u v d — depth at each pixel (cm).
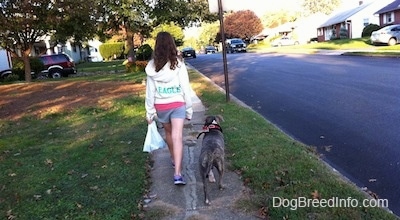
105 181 455
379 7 4581
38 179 475
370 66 1523
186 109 439
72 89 1384
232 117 746
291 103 908
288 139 586
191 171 479
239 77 1530
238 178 446
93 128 738
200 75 1648
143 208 388
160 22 2448
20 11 1731
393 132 604
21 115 916
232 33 7631
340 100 884
